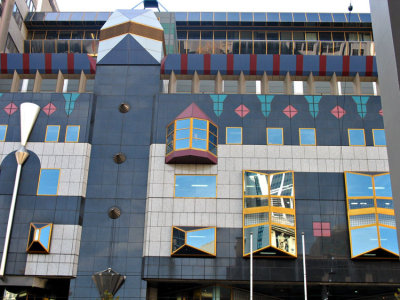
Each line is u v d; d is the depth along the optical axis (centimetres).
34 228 4775
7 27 7138
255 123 5231
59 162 5112
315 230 4769
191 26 8112
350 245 4672
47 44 7950
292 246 4628
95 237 4856
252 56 5784
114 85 5550
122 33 5812
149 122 5328
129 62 5681
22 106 5284
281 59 5772
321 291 5088
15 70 5941
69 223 4850
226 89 6138
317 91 6184
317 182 4962
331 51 7919
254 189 4862
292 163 5050
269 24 8031
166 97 5381
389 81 1267
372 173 4906
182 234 4753
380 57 1327
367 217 4731
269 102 5319
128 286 4675
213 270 4659
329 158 5062
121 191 5038
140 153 5194
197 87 5741
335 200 4894
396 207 1214
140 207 4981
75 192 4978
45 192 4988
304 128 5200
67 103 5388
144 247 4788
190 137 4984
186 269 4669
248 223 4747
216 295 5009
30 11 8312
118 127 5312
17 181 4956
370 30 8025
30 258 4738
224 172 5031
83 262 4759
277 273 4634
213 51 7950
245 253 4644
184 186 4981
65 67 5888
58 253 4741
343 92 6069
